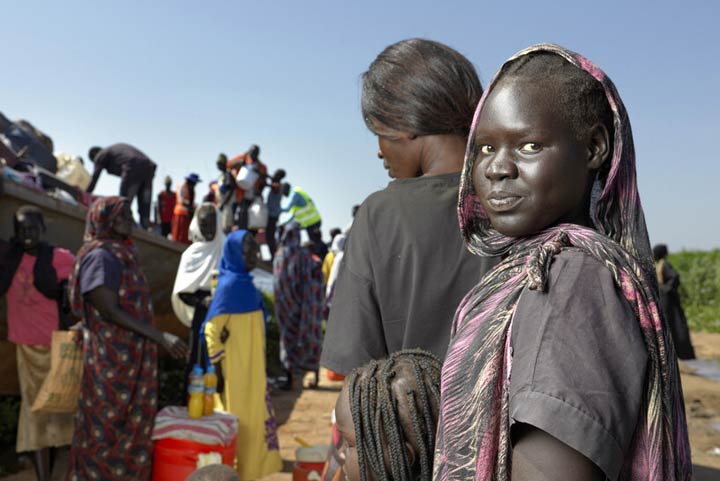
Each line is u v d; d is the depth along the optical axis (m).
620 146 0.87
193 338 6.06
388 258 1.56
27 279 4.45
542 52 0.90
